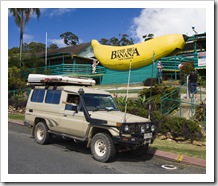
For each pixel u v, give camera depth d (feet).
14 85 76.38
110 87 76.23
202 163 23.24
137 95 54.44
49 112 29.25
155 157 26.14
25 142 31.09
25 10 108.06
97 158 23.57
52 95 29.63
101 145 23.62
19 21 108.06
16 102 60.85
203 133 31.55
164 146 29.37
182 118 32.37
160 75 69.46
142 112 35.32
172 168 22.75
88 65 99.71
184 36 76.59
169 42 76.43
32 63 102.06
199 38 77.41
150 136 24.27
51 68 103.50
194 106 40.42
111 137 23.07
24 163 22.48
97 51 93.30
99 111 25.54
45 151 26.91
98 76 92.94
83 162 23.25
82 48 120.37
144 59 79.30
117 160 24.45
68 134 27.17
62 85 30.17
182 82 66.90
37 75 32.01
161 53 77.51
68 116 26.68
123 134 22.18
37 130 30.91
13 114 57.62
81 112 25.44
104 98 27.78
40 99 31.12
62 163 22.77
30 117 32.01
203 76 70.54
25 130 39.75
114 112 26.11
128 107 37.29
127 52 83.20
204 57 73.31
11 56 104.27
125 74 84.48
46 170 20.80
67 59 110.52
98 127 23.81
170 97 43.52
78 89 27.17
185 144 30.58
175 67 75.82
